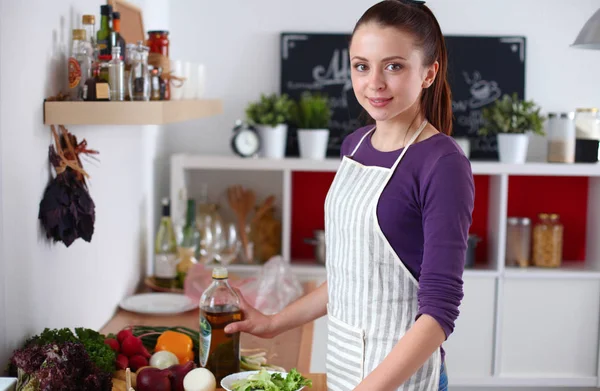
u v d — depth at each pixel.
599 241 3.70
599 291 3.64
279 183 3.84
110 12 2.07
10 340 1.72
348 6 3.74
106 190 2.54
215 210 3.63
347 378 1.65
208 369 1.87
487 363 3.66
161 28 3.52
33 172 1.84
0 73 1.63
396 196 1.52
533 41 3.77
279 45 3.77
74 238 1.99
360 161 1.66
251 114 3.61
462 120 3.78
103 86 1.96
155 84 2.19
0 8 1.62
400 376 1.39
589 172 3.52
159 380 1.76
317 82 3.77
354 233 1.58
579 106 3.79
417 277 1.55
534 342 3.65
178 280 3.02
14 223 1.73
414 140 1.55
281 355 2.23
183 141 3.80
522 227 3.70
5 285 1.69
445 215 1.44
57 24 2.01
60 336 1.78
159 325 2.50
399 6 1.50
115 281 2.68
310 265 3.66
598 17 2.49
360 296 1.60
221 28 3.75
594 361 3.68
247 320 1.85
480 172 3.52
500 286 3.61
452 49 3.75
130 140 2.90
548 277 3.61
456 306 1.42
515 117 3.57
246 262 3.64
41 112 1.88
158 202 3.54
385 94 1.48
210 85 3.78
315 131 3.56
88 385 1.52
